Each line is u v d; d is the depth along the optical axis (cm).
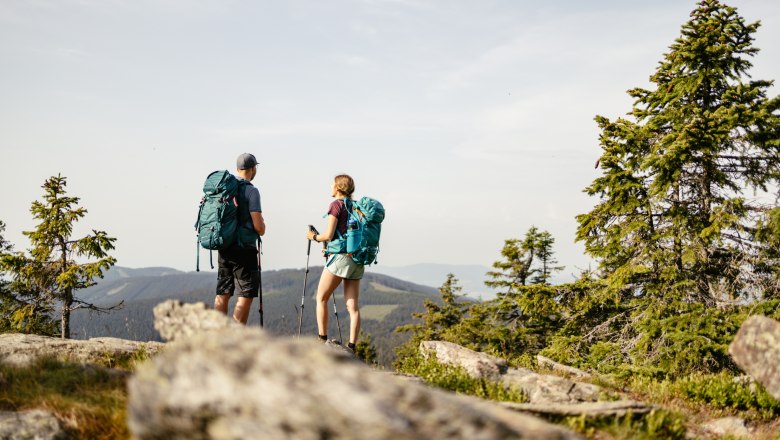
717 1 1569
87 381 550
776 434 657
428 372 851
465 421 252
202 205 698
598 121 1708
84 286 2694
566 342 1788
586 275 1928
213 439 282
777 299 1347
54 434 430
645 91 1727
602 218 1714
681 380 877
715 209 1489
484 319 2984
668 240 1587
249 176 740
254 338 303
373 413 244
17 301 2798
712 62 1554
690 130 1453
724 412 754
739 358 614
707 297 1527
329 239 749
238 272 707
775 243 1401
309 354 276
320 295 759
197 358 295
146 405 305
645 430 557
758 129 1450
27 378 538
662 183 1502
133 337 886
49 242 2706
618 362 1545
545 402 688
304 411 252
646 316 1510
